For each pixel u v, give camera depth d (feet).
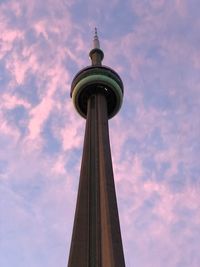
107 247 181.57
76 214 199.82
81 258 181.98
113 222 191.72
